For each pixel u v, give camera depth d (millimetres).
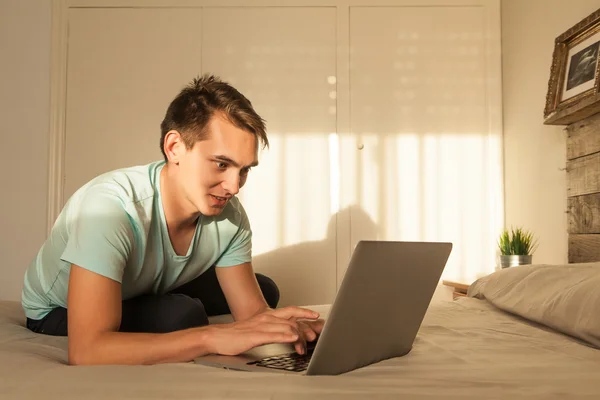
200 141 1057
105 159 3131
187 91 1091
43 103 3148
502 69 3139
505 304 1423
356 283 765
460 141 3139
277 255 3111
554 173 2465
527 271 1511
